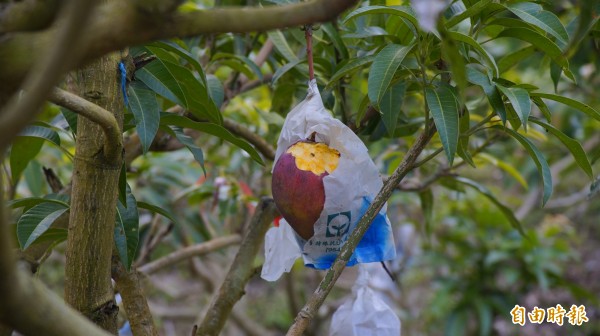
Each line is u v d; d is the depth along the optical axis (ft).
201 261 9.32
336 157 3.16
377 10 3.04
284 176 3.13
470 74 3.23
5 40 1.63
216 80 4.38
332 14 1.65
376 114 4.19
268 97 7.67
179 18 1.61
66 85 3.52
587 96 8.53
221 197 6.34
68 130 4.14
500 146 9.39
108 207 2.68
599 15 3.69
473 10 3.04
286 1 3.74
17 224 3.09
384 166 6.34
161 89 3.37
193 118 4.66
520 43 8.32
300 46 5.39
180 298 11.66
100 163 2.60
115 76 2.68
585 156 3.39
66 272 2.73
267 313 13.03
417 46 3.15
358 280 3.91
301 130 3.24
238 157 6.78
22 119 1.39
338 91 4.24
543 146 9.75
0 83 1.63
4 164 4.73
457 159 6.22
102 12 1.59
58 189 4.33
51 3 1.65
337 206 3.10
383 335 3.80
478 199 9.80
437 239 10.39
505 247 9.42
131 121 3.57
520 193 12.69
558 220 10.68
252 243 4.25
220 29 1.64
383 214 3.27
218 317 4.08
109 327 2.79
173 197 7.19
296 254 3.35
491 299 9.78
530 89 3.31
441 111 3.02
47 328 1.74
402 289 10.44
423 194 5.63
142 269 5.53
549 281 9.56
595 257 12.31
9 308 1.67
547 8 4.02
